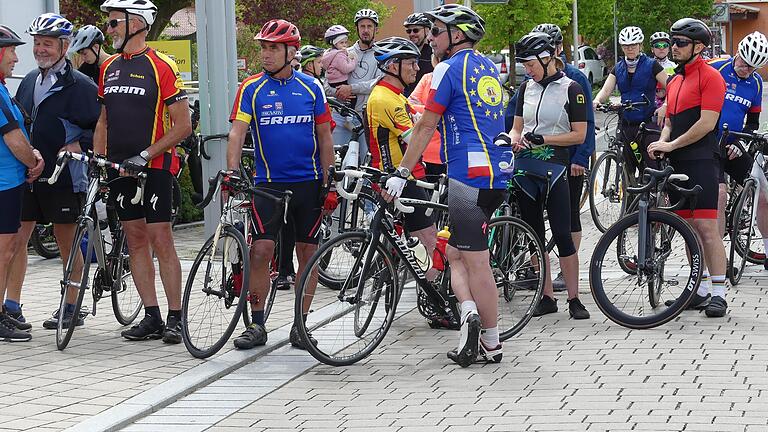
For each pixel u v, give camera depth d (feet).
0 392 22.62
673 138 29.58
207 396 22.85
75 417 20.88
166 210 27.09
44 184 28.53
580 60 153.38
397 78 29.58
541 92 28.81
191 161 44.96
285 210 26.08
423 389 22.84
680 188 28.68
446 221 29.86
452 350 25.32
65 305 26.76
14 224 27.14
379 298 25.93
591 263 28.30
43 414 21.06
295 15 107.14
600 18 156.35
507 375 23.66
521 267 27.30
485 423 20.08
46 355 25.93
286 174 26.63
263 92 26.53
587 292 33.06
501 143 24.18
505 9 119.55
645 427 19.42
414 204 26.18
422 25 38.63
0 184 26.86
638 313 28.17
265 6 105.91
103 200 27.43
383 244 25.81
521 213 29.30
